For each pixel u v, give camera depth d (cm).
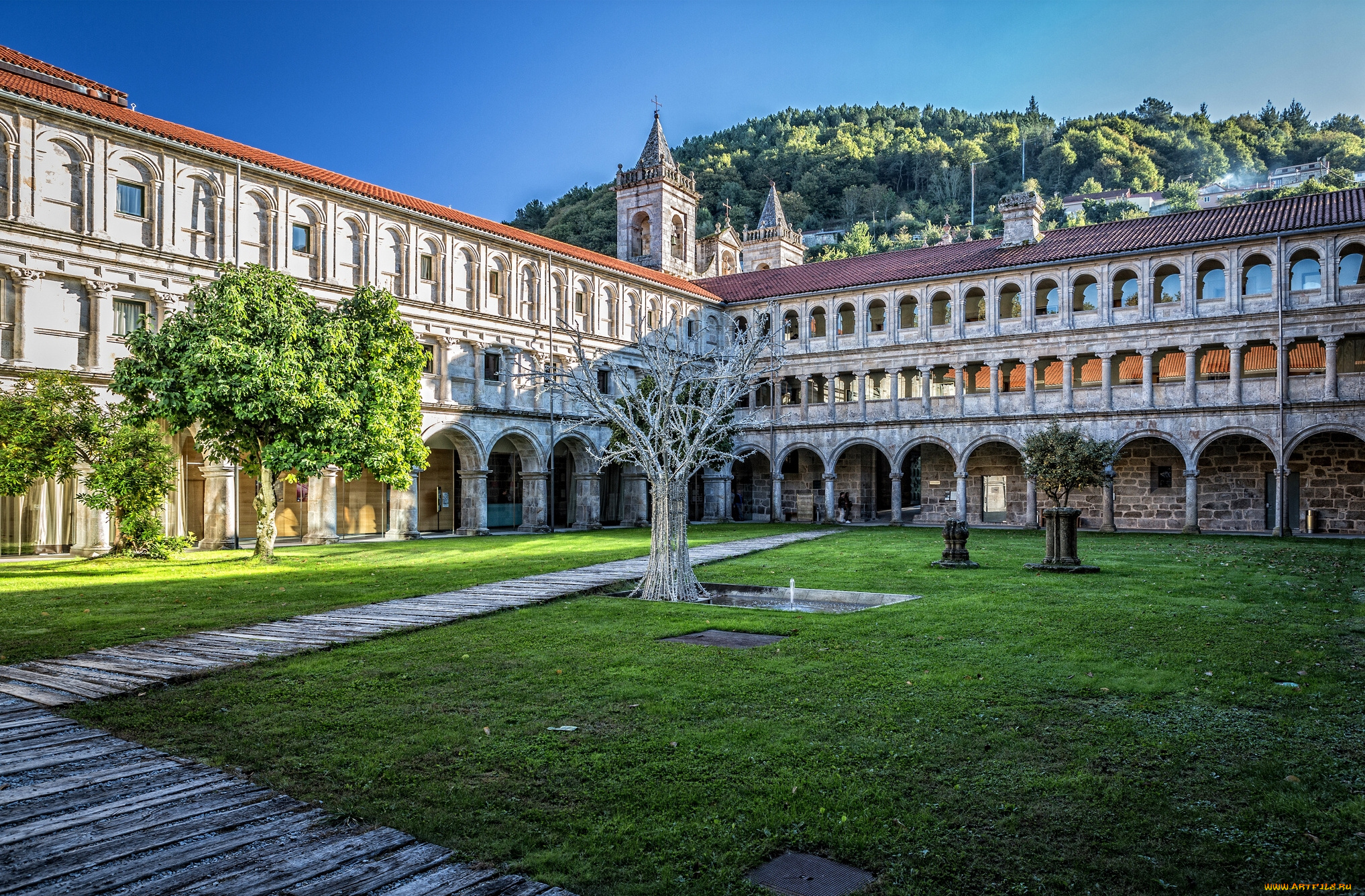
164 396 2605
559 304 4981
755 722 958
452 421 4347
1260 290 4375
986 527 4809
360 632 1524
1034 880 611
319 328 2800
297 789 794
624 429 2227
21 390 2709
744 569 2583
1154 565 2566
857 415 5362
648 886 612
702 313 5838
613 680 1155
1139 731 918
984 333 4969
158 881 618
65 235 3095
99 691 1120
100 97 3772
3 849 667
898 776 800
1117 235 4788
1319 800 740
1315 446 4325
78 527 3200
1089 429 4616
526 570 2569
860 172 18550
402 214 4197
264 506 2872
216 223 3538
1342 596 1902
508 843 679
